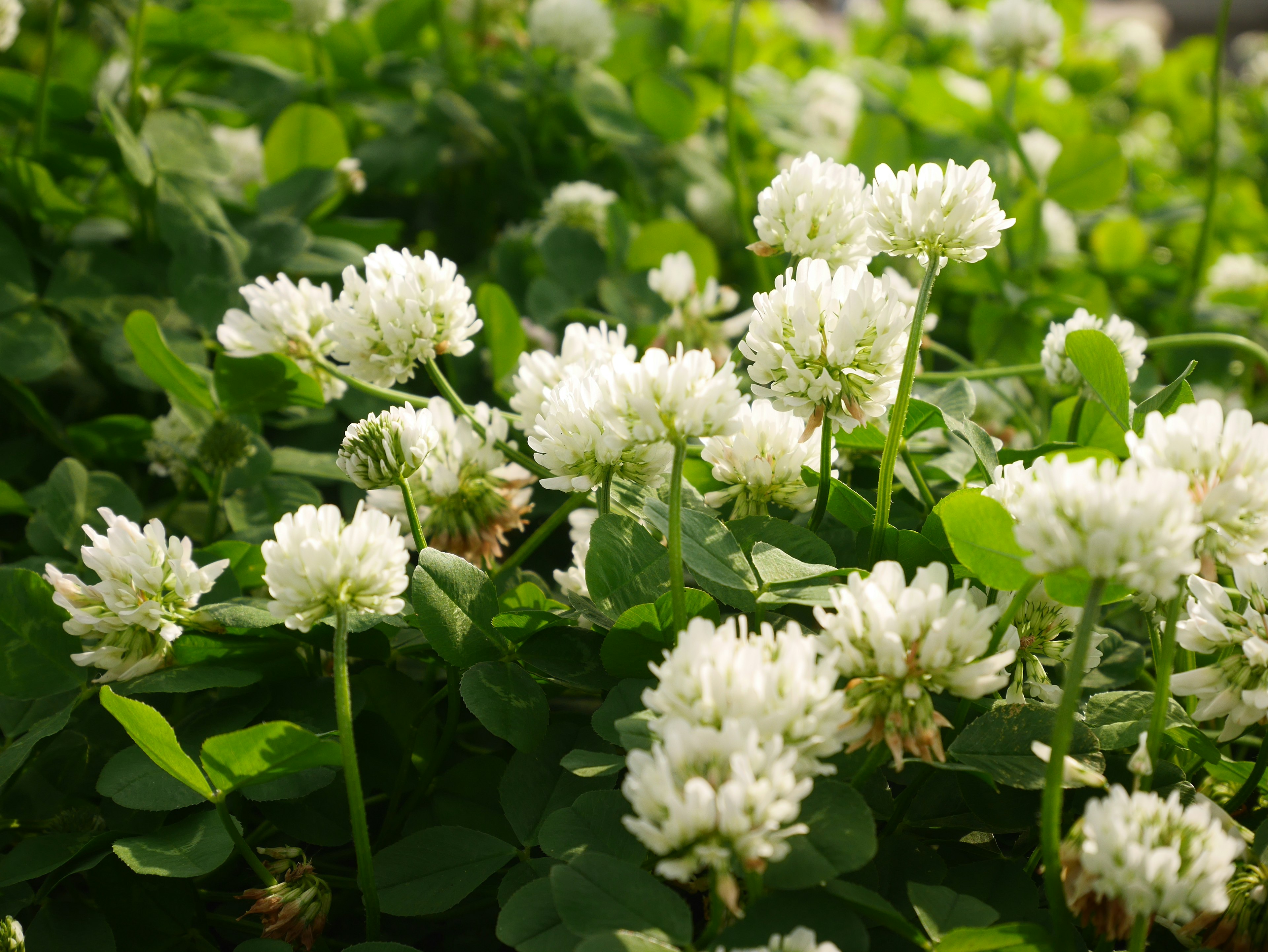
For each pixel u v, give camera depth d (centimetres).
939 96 67
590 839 26
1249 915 25
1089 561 22
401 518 31
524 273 49
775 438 29
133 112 47
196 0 53
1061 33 56
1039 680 27
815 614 25
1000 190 58
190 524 38
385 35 62
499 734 27
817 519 29
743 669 23
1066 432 33
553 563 39
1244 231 69
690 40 70
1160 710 25
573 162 61
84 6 63
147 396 45
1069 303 45
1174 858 22
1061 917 24
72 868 28
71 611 28
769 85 71
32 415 40
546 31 58
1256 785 27
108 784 27
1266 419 54
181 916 28
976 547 25
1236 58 151
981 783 27
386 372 30
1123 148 51
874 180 27
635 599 28
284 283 32
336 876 29
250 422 37
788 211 29
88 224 48
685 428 25
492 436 31
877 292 26
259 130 61
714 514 29
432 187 59
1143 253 60
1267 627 25
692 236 47
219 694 30
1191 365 28
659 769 23
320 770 28
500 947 28
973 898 24
